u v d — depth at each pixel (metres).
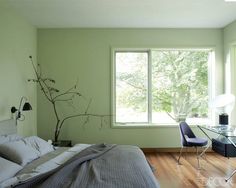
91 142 5.10
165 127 5.12
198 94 5.24
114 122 5.16
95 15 4.25
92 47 5.09
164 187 3.31
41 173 2.22
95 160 2.61
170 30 5.11
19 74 4.16
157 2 3.65
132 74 5.25
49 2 3.62
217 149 4.26
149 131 5.13
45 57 5.05
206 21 4.65
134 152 2.97
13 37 3.94
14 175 2.32
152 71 5.25
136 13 4.16
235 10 4.02
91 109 5.10
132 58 5.24
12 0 3.51
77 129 5.09
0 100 3.49
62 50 5.07
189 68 5.23
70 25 4.88
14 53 3.97
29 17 4.32
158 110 5.26
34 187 1.96
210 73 5.26
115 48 5.10
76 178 2.06
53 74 5.06
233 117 4.80
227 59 4.95
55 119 5.08
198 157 4.46
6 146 2.73
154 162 4.46
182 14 4.22
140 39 5.10
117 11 4.05
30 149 2.91
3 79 3.58
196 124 5.14
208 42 5.13
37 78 5.02
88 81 5.09
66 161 2.65
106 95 5.11
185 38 5.12
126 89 5.26
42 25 4.84
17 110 3.86
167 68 5.25
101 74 5.10
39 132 5.06
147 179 2.07
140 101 5.25
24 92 4.37
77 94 5.08
